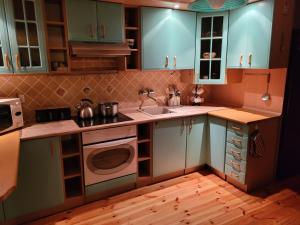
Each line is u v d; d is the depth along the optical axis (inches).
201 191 109.8
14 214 85.4
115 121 102.9
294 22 106.5
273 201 101.6
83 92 113.1
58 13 100.0
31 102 103.0
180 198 104.6
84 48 93.3
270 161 113.3
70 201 97.3
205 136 124.6
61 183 92.6
